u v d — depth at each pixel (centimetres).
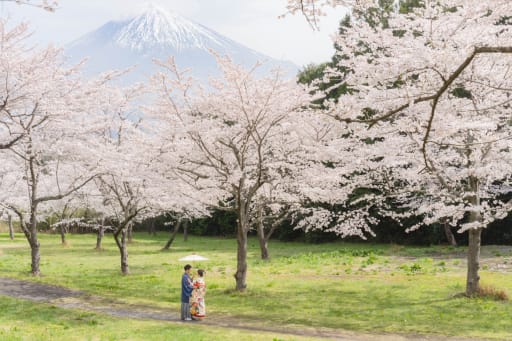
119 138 2383
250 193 1770
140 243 4325
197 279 1355
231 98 1559
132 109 2367
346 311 1448
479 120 1336
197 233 5506
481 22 1111
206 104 1645
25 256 3156
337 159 1750
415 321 1311
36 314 1379
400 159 1602
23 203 3134
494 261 2348
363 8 678
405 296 1645
